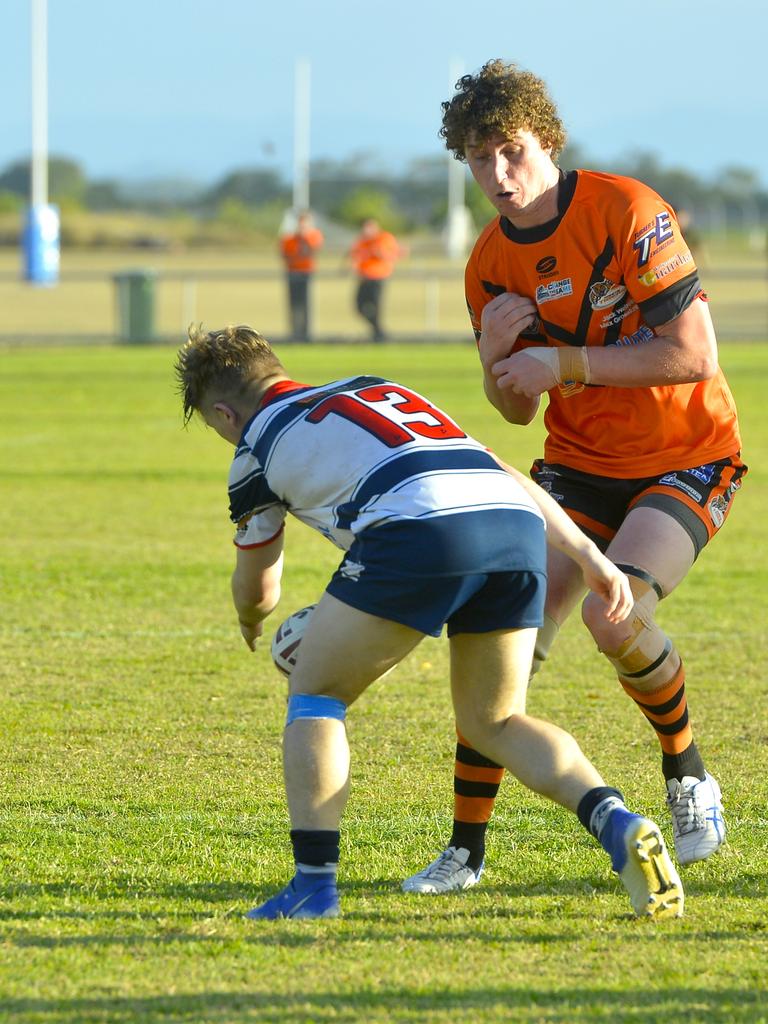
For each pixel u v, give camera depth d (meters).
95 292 152.62
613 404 15.55
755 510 41.16
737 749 19.39
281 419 13.20
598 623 14.41
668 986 11.45
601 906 13.57
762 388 70.88
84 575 31.66
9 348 94.50
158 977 11.63
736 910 13.40
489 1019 10.78
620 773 18.31
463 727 13.27
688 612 28.61
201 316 117.06
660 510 15.14
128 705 21.64
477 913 13.38
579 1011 10.94
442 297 148.25
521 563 12.65
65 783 17.84
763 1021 10.76
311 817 12.90
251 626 14.77
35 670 23.72
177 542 35.66
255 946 12.34
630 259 14.70
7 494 42.72
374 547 12.48
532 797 17.34
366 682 12.92
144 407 65.31
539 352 14.91
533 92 14.56
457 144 14.80
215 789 17.66
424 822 16.41
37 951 12.22
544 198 14.98
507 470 13.31
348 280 181.12
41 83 126.06
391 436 12.79
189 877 14.44
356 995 11.24
